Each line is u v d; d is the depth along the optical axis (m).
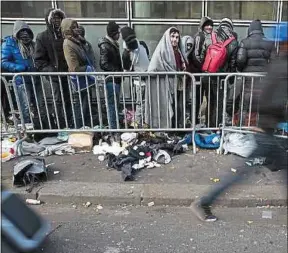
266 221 3.41
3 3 6.03
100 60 5.19
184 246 3.06
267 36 6.14
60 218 3.54
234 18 6.09
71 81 4.77
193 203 3.48
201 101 4.92
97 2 6.03
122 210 3.67
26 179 3.96
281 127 2.94
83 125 4.97
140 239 3.17
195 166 4.38
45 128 5.06
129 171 4.15
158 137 4.95
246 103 4.59
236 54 4.90
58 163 4.54
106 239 3.18
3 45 5.02
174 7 6.03
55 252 3.01
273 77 2.74
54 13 4.89
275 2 6.05
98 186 3.96
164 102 4.83
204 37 4.96
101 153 4.77
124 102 4.84
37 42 4.93
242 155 4.51
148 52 5.87
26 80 4.91
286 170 3.29
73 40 4.80
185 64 4.88
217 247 3.04
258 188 3.80
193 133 4.84
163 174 4.20
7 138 4.94
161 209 3.66
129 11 6.05
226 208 3.65
